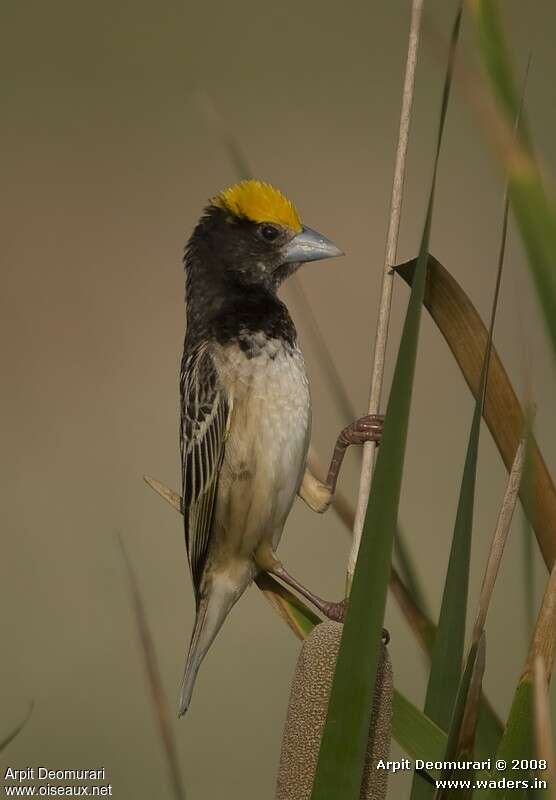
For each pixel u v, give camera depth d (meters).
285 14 26.44
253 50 24.92
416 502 13.55
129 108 23.56
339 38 25.41
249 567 7.12
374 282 17.19
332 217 18.81
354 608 3.81
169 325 17.67
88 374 16.61
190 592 12.98
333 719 3.85
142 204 20.42
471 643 3.95
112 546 13.71
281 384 6.91
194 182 21.12
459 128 21.67
